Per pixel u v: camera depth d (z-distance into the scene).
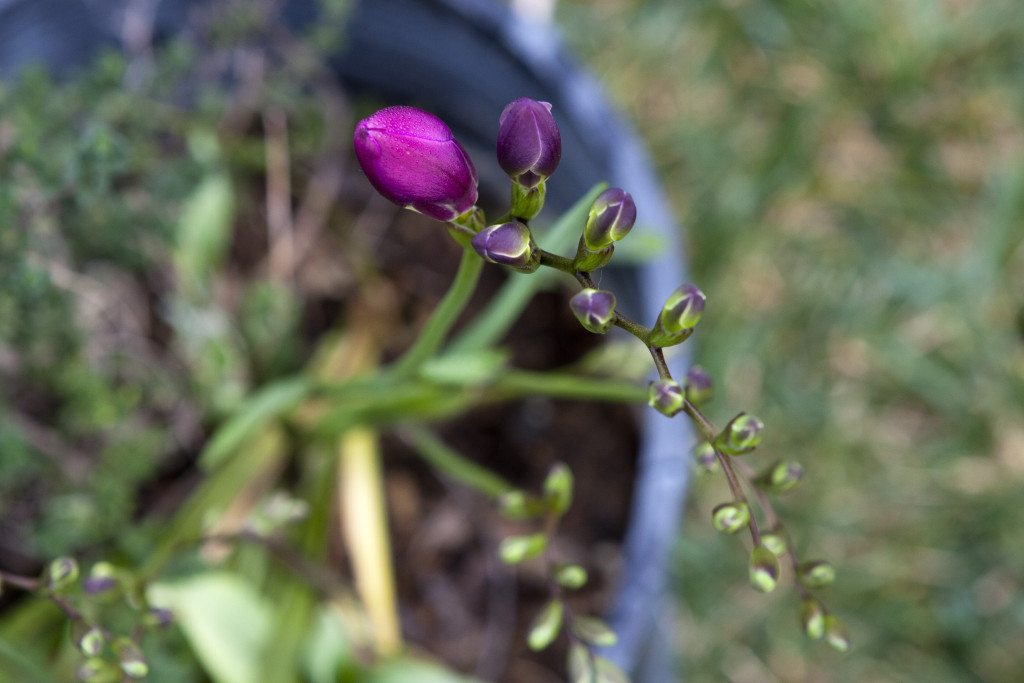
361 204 0.67
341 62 0.65
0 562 0.55
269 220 0.65
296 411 0.58
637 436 0.65
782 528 0.41
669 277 0.55
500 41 0.58
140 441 0.51
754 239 0.84
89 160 0.45
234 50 0.62
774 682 0.80
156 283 0.61
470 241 0.36
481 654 0.62
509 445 0.65
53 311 0.49
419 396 0.50
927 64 0.88
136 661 0.41
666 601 0.76
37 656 0.49
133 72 0.55
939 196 0.88
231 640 0.50
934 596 0.81
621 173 0.55
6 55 0.57
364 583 0.55
